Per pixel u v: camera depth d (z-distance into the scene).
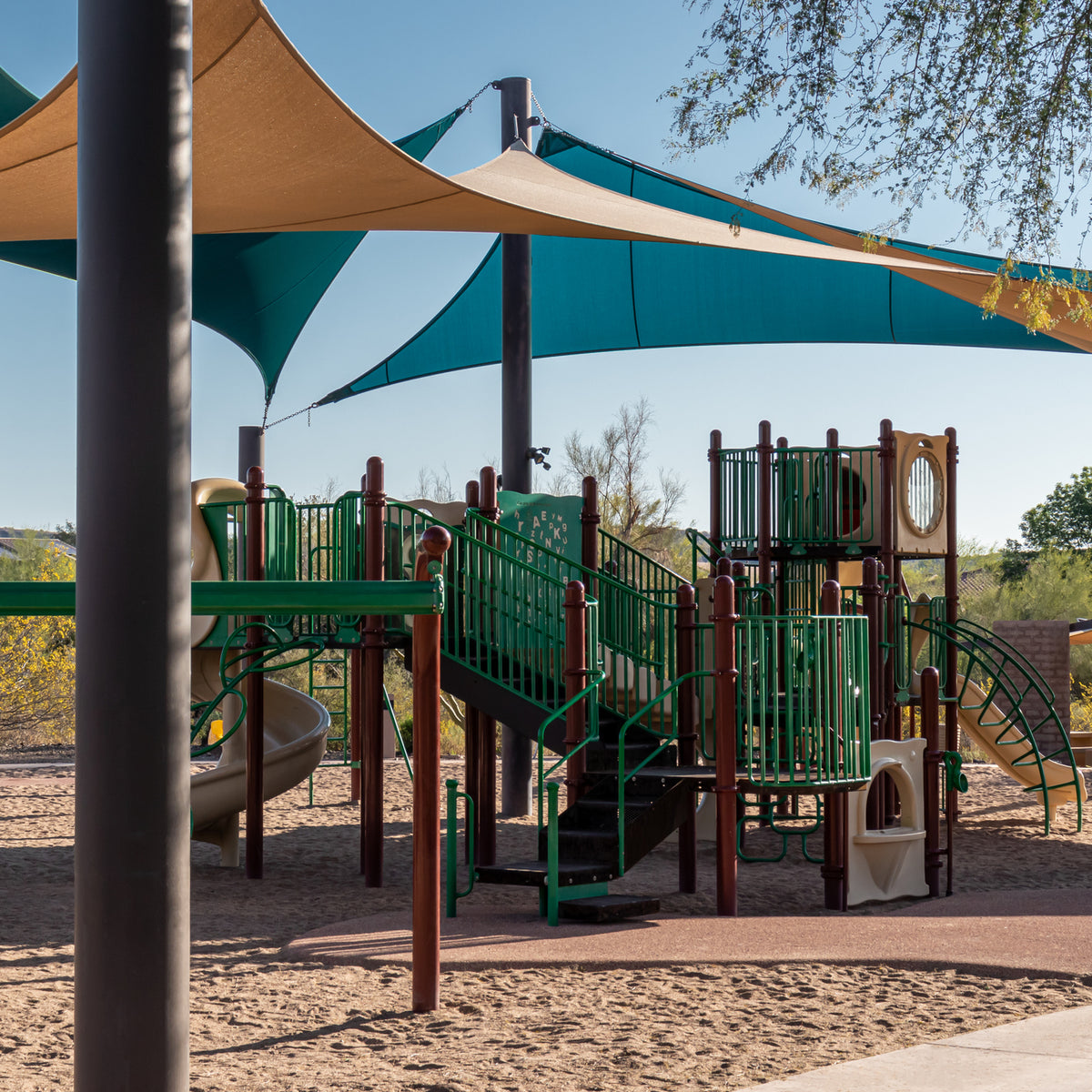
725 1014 5.23
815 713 8.45
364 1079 4.38
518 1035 4.95
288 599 4.99
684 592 9.04
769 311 15.92
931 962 6.07
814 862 10.45
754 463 12.58
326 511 9.91
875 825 10.69
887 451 11.85
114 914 3.09
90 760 3.12
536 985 5.80
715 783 8.09
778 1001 5.44
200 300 13.67
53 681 21.03
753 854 11.14
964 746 19.86
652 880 9.72
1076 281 9.84
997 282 9.74
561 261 15.94
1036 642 16.88
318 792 15.56
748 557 12.59
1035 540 39.38
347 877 9.69
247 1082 4.37
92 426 3.15
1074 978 5.77
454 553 9.14
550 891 7.39
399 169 7.93
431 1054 4.70
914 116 9.24
